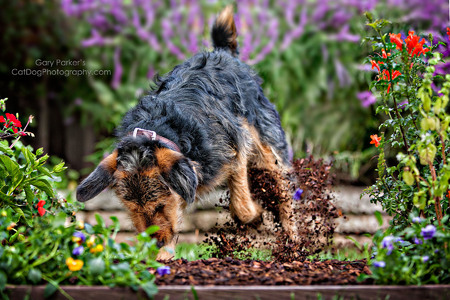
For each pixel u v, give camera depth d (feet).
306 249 13.43
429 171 11.00
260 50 23.15
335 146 24.09
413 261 9.25
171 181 11.25
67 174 24.93
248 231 15.65
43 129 24.70
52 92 24.54
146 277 9.15
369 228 19.88
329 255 14.79
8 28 22.27
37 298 8.73
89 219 20.45
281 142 17.17
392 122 11.18
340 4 22.17
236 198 15.08
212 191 14.46
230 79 15.35
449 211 10.68
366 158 23.17
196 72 14.92
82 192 11.66
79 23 23.36
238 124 14.92
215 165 13.76
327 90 23.27
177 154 11.62
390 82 10.83
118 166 11.84
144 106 13.53
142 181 11.52
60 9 22.90
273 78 23.25
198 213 20.80
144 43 23.73
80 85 24.47
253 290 8.72
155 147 11.73
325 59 22.52
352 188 23.03
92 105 24.06
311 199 13.69
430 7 19.29
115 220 9.57
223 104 14.62
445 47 16.15
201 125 13.64
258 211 15.84
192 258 15.12
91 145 25.68
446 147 10.58
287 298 8.75
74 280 9.19
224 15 17.40
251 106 15.98
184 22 23.06
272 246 14.89
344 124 23.82
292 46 23.02
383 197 11.77
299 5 23.17
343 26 22.66
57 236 9.30
